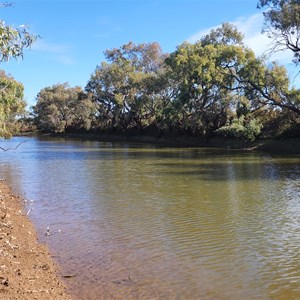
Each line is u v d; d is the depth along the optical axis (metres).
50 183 20.34
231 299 7.13
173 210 13.93
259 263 8.86
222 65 49.34
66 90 106.44
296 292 7.39
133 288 7.57
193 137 59.09
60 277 8.05
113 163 30.62
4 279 7.40
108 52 87.44
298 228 11.56
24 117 106.94
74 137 93.62
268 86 44.38
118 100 76.69
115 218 12.84
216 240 10.50
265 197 16.16
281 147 42.31
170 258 9.19
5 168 27.61
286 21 36.72
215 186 18.92
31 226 11.88
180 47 56.69
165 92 68.00
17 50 10.16
